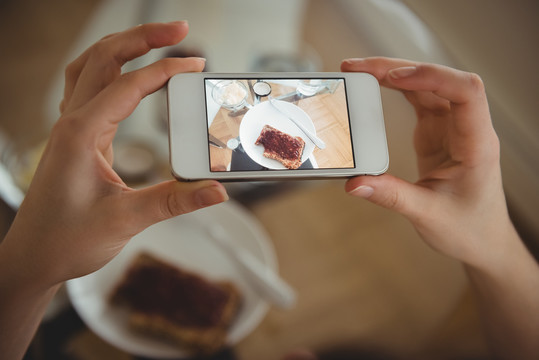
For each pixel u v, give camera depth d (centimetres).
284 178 32
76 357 40
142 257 39
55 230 29
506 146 45
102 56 33
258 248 40
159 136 42
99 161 29
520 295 35
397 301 42
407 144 45
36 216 29
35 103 56
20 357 32
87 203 29
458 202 32
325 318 41
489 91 47
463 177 32
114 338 37
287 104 33
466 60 48
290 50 46
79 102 32
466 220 32
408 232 43
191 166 31
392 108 47
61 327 38
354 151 33
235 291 39
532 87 47
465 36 49
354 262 42
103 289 38
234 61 45
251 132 32
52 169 29
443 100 36
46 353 38
